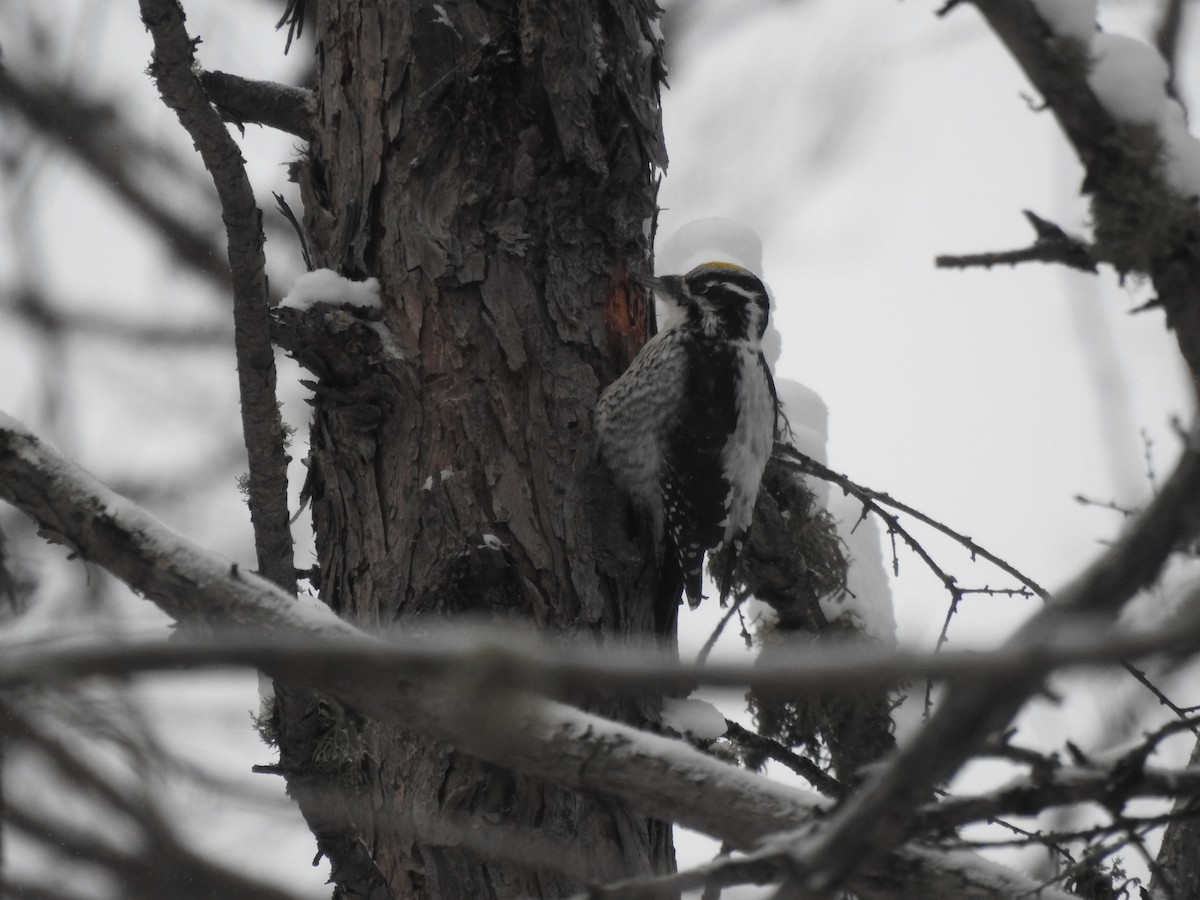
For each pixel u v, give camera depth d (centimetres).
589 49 934
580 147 930
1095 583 454
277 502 827
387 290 920
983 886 586
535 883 806
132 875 616
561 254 943
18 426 676
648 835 843
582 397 930
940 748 469
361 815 651
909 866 592
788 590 1094
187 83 741
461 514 879
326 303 894
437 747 824
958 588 1024
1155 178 536
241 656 324
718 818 600
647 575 1001
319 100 970
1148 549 450
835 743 1041
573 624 884
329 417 921
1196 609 347
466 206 920
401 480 893
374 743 838
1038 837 563
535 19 918
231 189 764
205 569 645
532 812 815
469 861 811
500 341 913
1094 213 550
